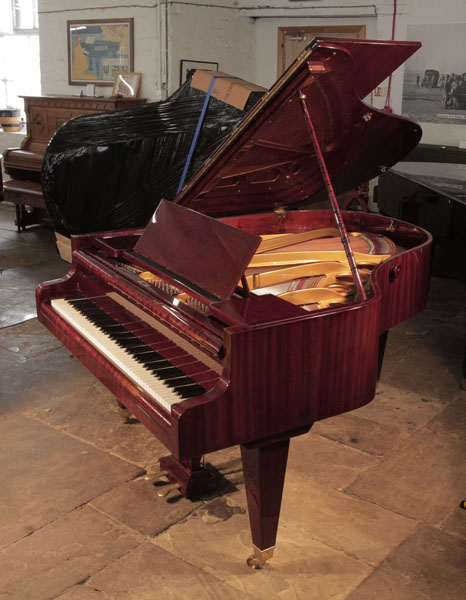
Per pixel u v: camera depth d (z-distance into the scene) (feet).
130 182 16.61
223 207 10.89
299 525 8.33
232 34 24.63
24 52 28.76
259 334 6.23
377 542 8.03
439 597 7.13
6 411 11.26
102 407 11.42
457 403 11.84
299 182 10.98
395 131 9.75
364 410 11.51
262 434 6.57
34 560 7.64
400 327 15.47
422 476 9.50
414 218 14.74
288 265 10.09
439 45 21.26
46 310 9.44
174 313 7.28
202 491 8.91
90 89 24.89
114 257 9.39
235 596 7.11
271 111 7.72
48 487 9.09
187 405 6.09
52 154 16.35
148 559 7.68
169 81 22.99
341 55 6.94
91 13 24.54
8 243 22.07
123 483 9.21
